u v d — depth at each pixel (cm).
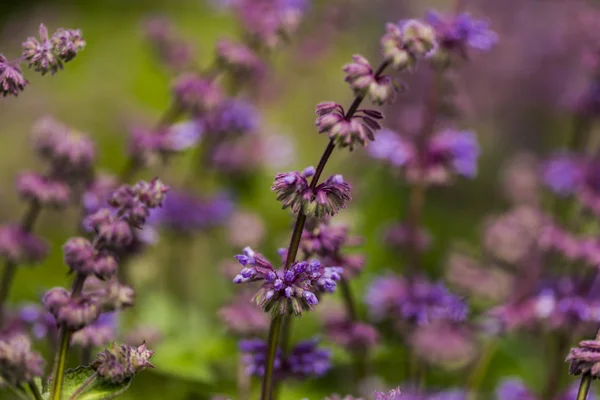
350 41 134
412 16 129
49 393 66
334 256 76
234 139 103
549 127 132
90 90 150
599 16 95
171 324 100
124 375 66
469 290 92
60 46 66
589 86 93
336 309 92
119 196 67
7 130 136
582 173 91
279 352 75
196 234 107
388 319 94
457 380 96
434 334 86
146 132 88
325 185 66
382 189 119
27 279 115
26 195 80
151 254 95
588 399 86
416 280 88
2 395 78
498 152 132
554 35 126
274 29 89
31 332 85
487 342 93
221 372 93
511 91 130
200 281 113
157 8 196
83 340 75
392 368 96
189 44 102
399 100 106
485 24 81
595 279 87
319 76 139
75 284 66
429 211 127
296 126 142
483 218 122
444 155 86
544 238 88
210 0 95
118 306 66
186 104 87
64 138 80
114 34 181
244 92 110
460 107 87
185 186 105
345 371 95
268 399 68
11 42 166
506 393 89
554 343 95
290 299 66
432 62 81
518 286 91
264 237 104
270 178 120
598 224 94
